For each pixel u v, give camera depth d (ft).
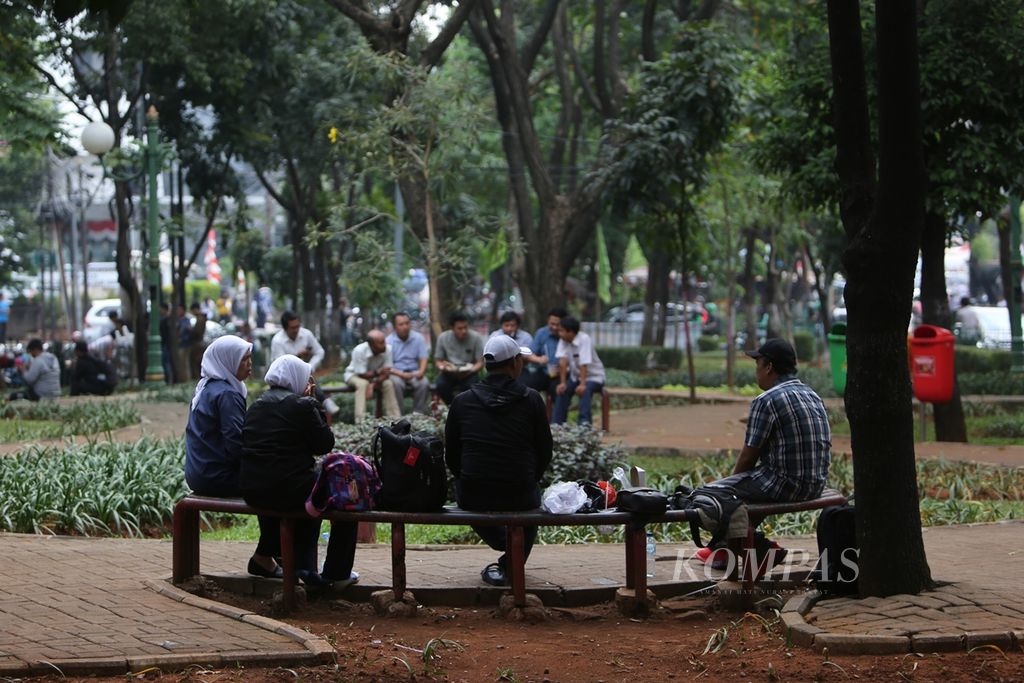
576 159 115.65
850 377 24.31
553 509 25.89
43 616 23.66
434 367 66.59
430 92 64.34
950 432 55.42
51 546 31.78
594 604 27.09
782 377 27.25
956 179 50.31
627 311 167.22
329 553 27.20
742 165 95.04
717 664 21.54
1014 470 44.65
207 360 27.94
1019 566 28.60
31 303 177.99
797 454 26.53
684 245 76.18
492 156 121.08
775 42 90.94
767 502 26.61
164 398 75.92
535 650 22.99
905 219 23.62
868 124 24.94
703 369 114.73
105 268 190.90
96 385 79.87
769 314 137.80
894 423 24.04
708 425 63.93
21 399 75.10
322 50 104.53
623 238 143.84
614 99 85.61
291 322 56.65
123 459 39.73
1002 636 21.36
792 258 146.82
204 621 23.52
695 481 43.42
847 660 21.08
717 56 70.59
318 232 68.59
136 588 26.45
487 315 157.58
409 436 26.05
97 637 22.06
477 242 74.69
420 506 25.90
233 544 33.09
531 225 81.30
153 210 87.92
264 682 20.03
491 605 26.94
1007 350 102.17
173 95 99.14
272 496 25.66
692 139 70.54
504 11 79.51
